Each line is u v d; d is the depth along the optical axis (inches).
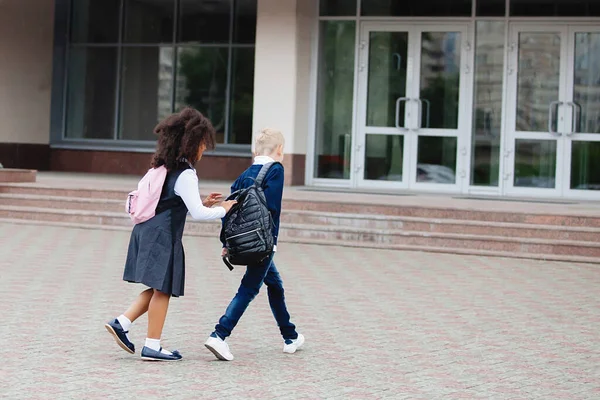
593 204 759.7
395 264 571.8
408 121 868.0
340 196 728.3
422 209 660.1
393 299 456.8
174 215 319.6
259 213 320.2
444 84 863.7
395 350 350.9
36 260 546.9
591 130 839.1
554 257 603.8
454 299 461.4
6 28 986.1
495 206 680.4
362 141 877.8
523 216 641.0
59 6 1021.2
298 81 859.4
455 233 641.0
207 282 491.5
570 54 839.1
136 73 1001.5
